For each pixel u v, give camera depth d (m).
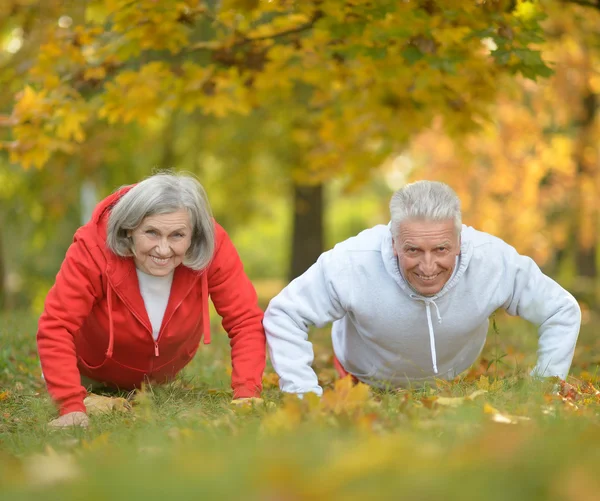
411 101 10.12
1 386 6.58
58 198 18.23
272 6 7.80
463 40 7.19
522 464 2.37
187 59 9.80
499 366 7.02
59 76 9.16
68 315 5.07
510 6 7.70
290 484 2.36
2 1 9.06
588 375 6.06
